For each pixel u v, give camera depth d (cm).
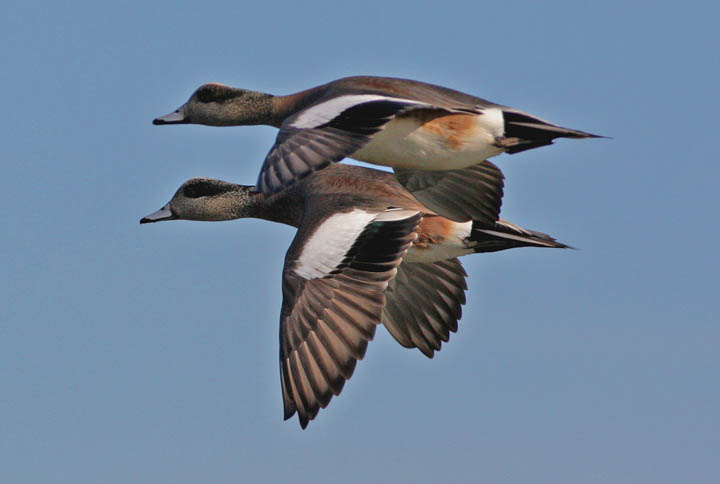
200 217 1597
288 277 1123
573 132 1214
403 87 1222
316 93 1416
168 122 1509
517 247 1348
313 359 1064
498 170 1349
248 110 1484
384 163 1248
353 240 1154
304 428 1043
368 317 1080
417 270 1404
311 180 1330
